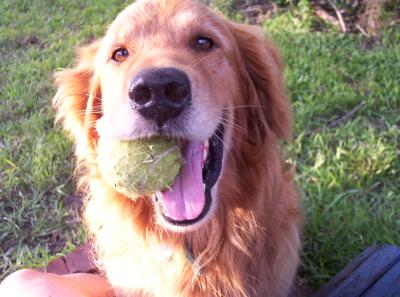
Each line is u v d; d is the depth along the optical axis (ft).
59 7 3.68
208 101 1.05
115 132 1.03
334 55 2.64
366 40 2.79
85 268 1.64
